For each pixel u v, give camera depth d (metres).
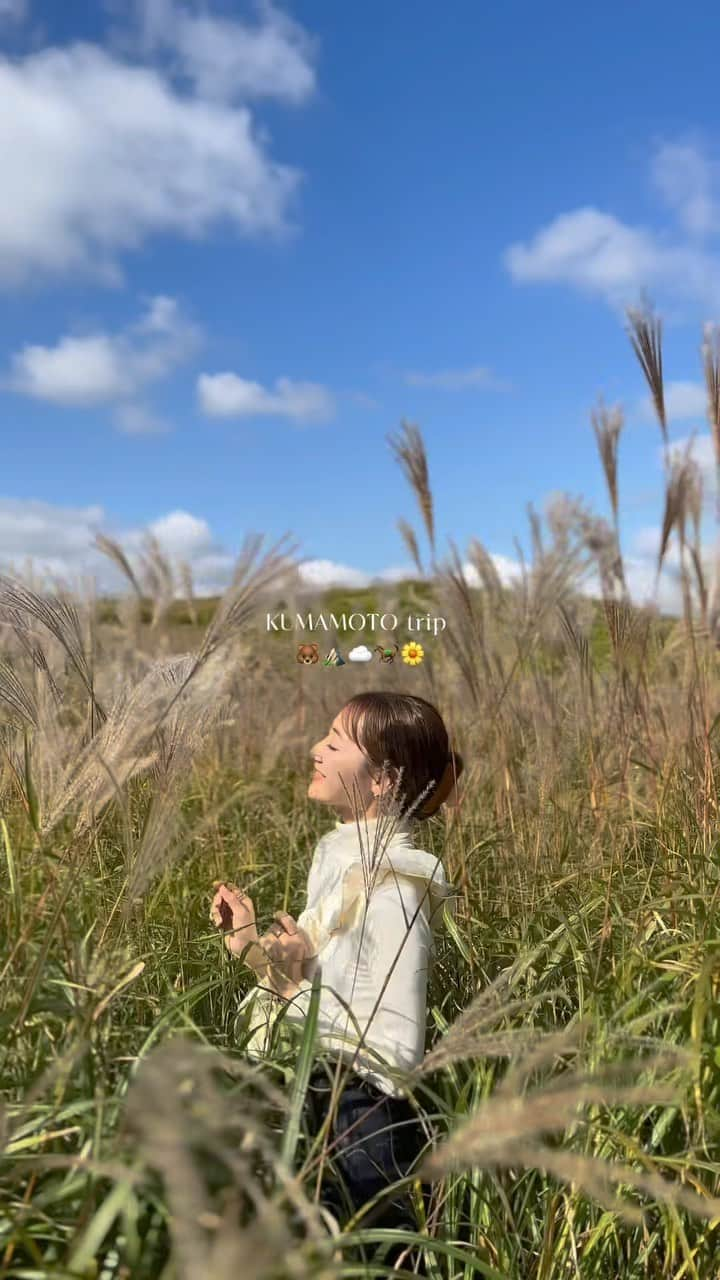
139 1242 1.49
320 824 4.84
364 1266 1.44
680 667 4.77
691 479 3.93
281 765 6.01
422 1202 2.07
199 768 4.83
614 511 4.01
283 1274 1.03
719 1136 2.16
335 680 6.32
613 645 4.08
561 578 4.60
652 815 3.63
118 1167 1.20
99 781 2.17
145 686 2.23
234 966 2.82
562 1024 2.70
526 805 3.91
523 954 2.65
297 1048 2.20
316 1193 1.57
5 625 2.43
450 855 3.56
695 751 3.57
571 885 3.34
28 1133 1.64
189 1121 0.84
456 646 4.41
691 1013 2.30
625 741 4.00
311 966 2.49
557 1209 2.15
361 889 2.40
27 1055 1.90
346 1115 2.13
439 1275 1.97
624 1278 2.17
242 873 3.71
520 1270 2.15
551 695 4.31
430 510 4.55
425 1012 2.28
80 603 3.46
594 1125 1.91
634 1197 2.12
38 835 2.16
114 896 2.51
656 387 3.88
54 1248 1.48
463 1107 2.15
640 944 2.71
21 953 2.00
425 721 2.71
